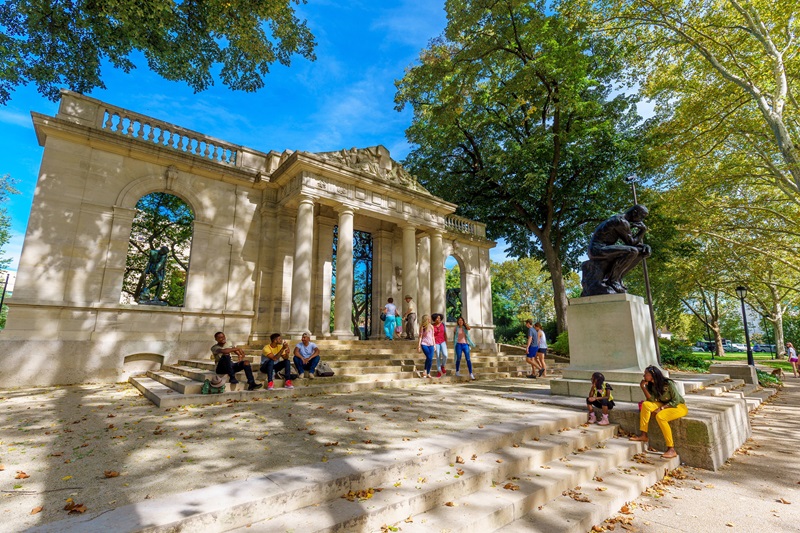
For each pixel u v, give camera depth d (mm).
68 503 3086
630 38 18500
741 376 14547
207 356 13719
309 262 14242
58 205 11773
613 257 8758
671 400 6215
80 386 10914
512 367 15328
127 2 9914
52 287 11352
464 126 24891
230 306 14648
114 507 3072
